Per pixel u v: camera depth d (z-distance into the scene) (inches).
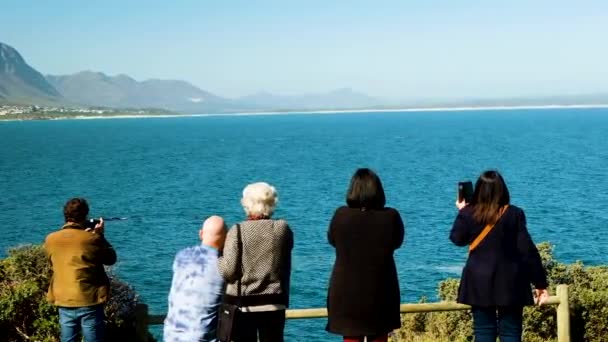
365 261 261.1
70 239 298.2
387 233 262.1
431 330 521.0
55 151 5895.7
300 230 1851.6
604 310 415.5
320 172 3708.2
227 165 4274.1
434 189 2810.0
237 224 261.3
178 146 6584.6
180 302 262.7
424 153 5044.3
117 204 2501.2
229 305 255.6
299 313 312.5
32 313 347.9
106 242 307.7
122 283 371.2
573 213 2100.1
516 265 275.7
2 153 5654.5
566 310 351.6
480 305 275.7
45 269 367.2
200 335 260.1
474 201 281.0
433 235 1737.2
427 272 1317.7
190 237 1788.9
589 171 3479.3
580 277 547.5
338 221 266.4
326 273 1304.1
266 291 258.7
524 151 5049.2
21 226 2037.4
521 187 2819.9
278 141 7381.9
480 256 277.9
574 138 6811.0
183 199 2630.4
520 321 281.7
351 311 260.7
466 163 4077.3
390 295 263.6
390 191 2751.0
